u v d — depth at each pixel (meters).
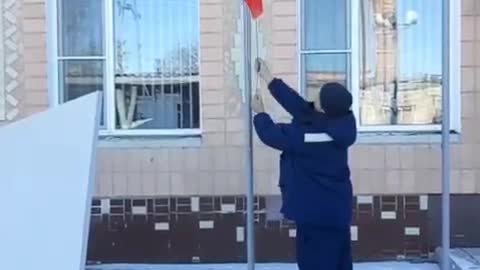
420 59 6.67
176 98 6.75
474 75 6.46
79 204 3.39
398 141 6.55
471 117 6.48
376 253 6.60
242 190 6.59
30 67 6.57
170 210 6.64
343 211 4.89
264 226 6.60
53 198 3.41
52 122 3.60
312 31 6.64
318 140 4.80
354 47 6.61
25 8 6.55
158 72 6.75
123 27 6.75
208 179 6.61
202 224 6.64
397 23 6.66
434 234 6.58
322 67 6.64
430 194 6.55
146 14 6.74
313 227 4.88
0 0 6.54
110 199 6.63
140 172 6.61
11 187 3.45
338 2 6.62
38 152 3.53
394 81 6.67
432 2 6.65
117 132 6.73
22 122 3.62
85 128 3.58
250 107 4.96
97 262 6.66
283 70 6.52
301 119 4.88
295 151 4.82
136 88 6.76
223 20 6.54
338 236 4.94
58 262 3.25
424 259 6.58
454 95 6.54
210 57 6.56
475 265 6.11
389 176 6.55
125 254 6.66
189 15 6.73
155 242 6.66
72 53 6.73
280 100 4.91
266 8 6.49
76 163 3.49
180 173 6.60
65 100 6.73
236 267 6.55
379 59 6.67
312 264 4.95
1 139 3.57
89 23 6.73
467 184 6.53
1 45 6.56
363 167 6.55
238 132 6.58
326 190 4.85
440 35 6.64
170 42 6.73
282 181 4.94
